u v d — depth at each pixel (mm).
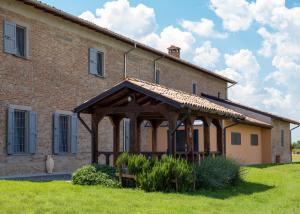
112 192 12867
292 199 13531
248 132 32250
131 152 15016
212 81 36750
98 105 15820
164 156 14281
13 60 18547
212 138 25922
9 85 18297
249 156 32312
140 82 15664
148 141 27656
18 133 18938
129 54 26047
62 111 21031
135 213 9852
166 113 14617
